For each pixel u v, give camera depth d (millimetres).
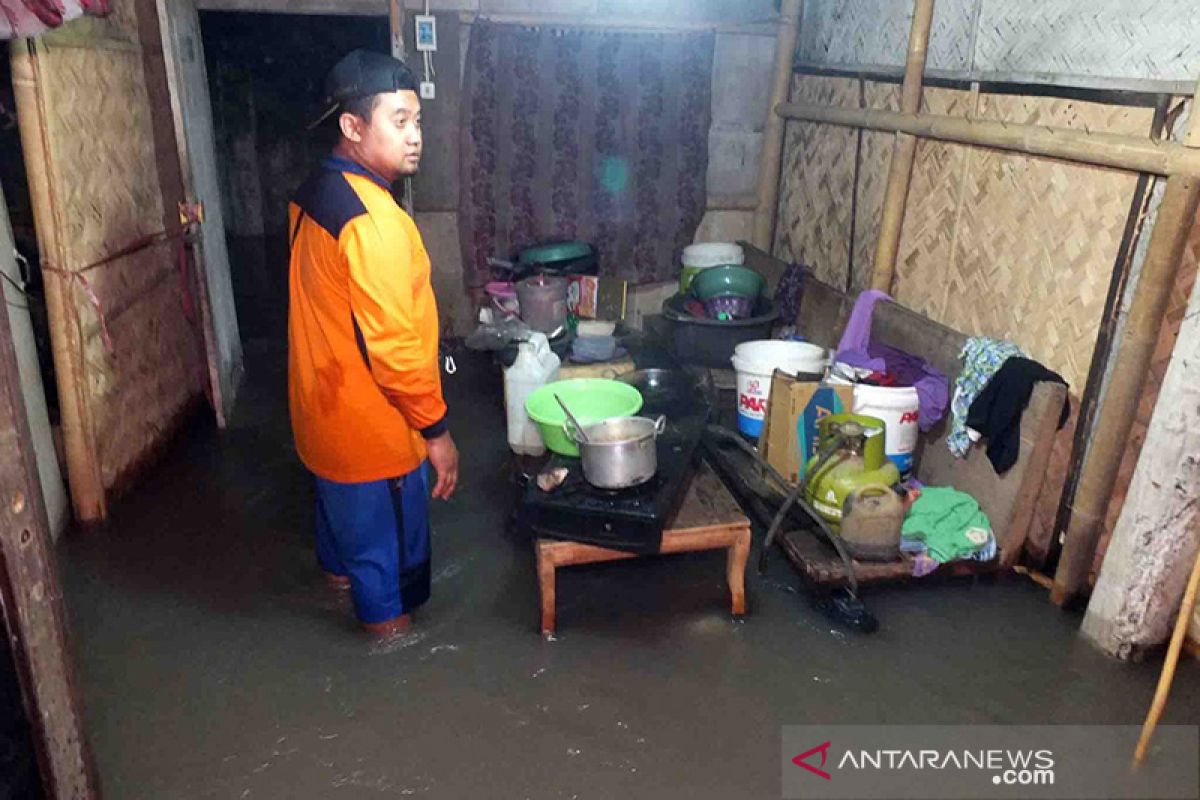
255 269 6805
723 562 3100
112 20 3377
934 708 2396
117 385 3447
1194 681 2504
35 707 1537
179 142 3918
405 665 2568
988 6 3250
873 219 4039
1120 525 2547
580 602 2871
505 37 4750
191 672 2533
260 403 4586
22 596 1478
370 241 2211
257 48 6676
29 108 2838
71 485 3277
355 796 2104
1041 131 2912
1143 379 2545
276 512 3459
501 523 3381
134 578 2994
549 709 2391
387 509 2531
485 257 5098
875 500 2801
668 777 2160
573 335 4020
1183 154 2342
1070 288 2861
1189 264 2418
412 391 2324
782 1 4809
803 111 4617
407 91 2307
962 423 3078
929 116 3520
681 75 4945
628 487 2555
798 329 4480
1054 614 2811
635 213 5164
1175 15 2477
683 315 4211
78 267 3092
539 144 4953
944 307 3551
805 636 2699
